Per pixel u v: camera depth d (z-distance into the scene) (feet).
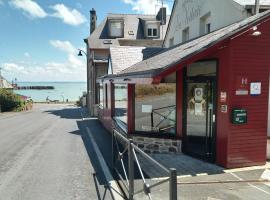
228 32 25.67
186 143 31.45
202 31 48.24
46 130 55.62
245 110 26.17
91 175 26.48
